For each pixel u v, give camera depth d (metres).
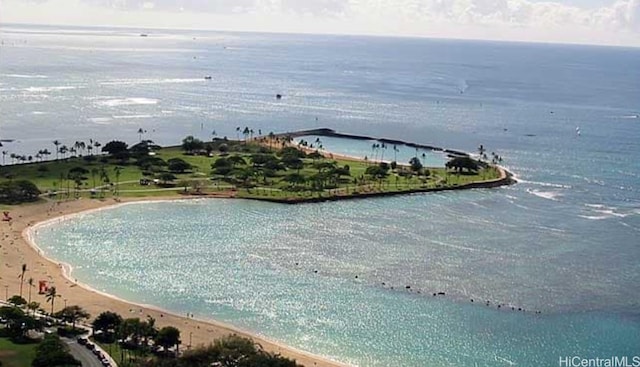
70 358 129.88
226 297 174.12
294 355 144.25
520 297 177.50
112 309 162.88
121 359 136.12
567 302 175.38
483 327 160.00
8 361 131.50
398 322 161.75
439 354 147.38
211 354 131.12
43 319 152.25
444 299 175.00
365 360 144.00
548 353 148.75
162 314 162.25
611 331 159.75
